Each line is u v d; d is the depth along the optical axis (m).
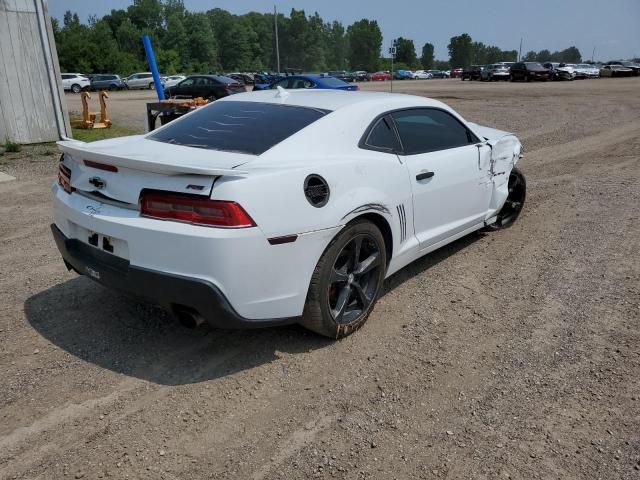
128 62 79.75
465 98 26.45
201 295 2.87
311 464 2.53
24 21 11.30
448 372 3.26
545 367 3.29
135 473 2.46
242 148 3.32
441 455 2.59
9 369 3.23
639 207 6.56
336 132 3.56
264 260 2.96
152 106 11.39
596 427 2.77
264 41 127.38
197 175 2.87
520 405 2.95
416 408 2.93
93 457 2.55
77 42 75.44
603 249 5.20
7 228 5.99
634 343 3.54
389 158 3.78
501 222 5.87
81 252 3.38
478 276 4.66
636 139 12.30
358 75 71.69
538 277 4.61
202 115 4.02
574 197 7.13
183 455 2.58
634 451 2.59
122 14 111.06
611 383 3.12
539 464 2.52
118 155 3.10
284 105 3.85
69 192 3.50
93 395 3.01
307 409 2.92
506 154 5.30
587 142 12.02
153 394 3.03
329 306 3.41
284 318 3.20
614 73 46.69
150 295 3.03
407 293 4.33
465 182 4.61
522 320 3.87
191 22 107.94
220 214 2.82
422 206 4.12
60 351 3.44
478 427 2.78
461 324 3.83
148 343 3.55
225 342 3.57
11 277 4.58
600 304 4.08
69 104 27.39
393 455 2.59
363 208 3.45
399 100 4.18
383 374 3.24
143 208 2.98
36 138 11.91
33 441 2.65
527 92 29.89
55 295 4.23
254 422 2.82
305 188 3.12
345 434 2.73
